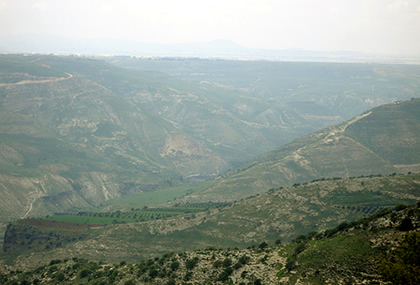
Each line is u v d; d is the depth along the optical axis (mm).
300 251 96312
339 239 91125
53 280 125250
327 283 75875
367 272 73500
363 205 172125
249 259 104000
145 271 114250
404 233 78938
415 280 64750
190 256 116750
